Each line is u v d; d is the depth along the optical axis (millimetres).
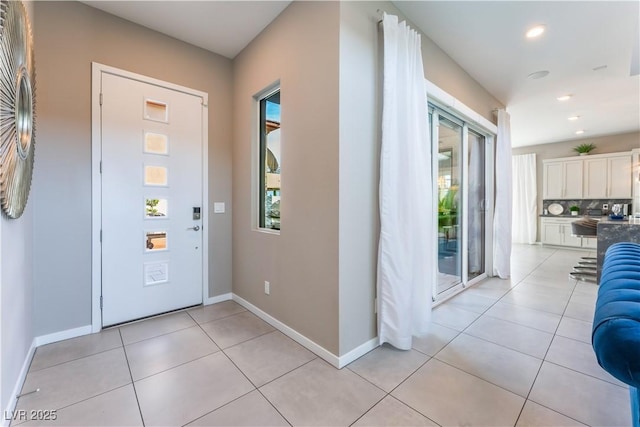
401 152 2133
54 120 2189
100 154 2410
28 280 1929
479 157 4164
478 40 2773
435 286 3029
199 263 3023
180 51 2836
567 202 7152
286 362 1952
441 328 2494
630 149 6289
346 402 1555
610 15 2404
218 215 3148
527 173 7695
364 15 2039
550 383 1710
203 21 2535
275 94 2744
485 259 4262
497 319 2682
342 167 1905
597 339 629
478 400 1566
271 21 2518
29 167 1734
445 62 2980
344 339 1929
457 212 3580
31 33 1765
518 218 7844
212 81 3062
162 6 2348
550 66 3273
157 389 1659
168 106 2773
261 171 2918
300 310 2221
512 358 1994
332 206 1934
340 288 1907
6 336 1425
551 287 3711
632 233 3600
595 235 4520
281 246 2428
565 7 2318
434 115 2963
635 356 553
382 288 2088
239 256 3098
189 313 2824
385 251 2064
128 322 2580
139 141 2611
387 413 1472
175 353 2061
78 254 2314
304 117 2152
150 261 2699
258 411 1488
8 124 1329
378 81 2156
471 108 3496
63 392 1626
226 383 1719
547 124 5602
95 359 1973
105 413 1469
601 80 3619
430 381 1738
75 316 2303
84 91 2322
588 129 5988
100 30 2393
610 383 1704
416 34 2291
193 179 2957
